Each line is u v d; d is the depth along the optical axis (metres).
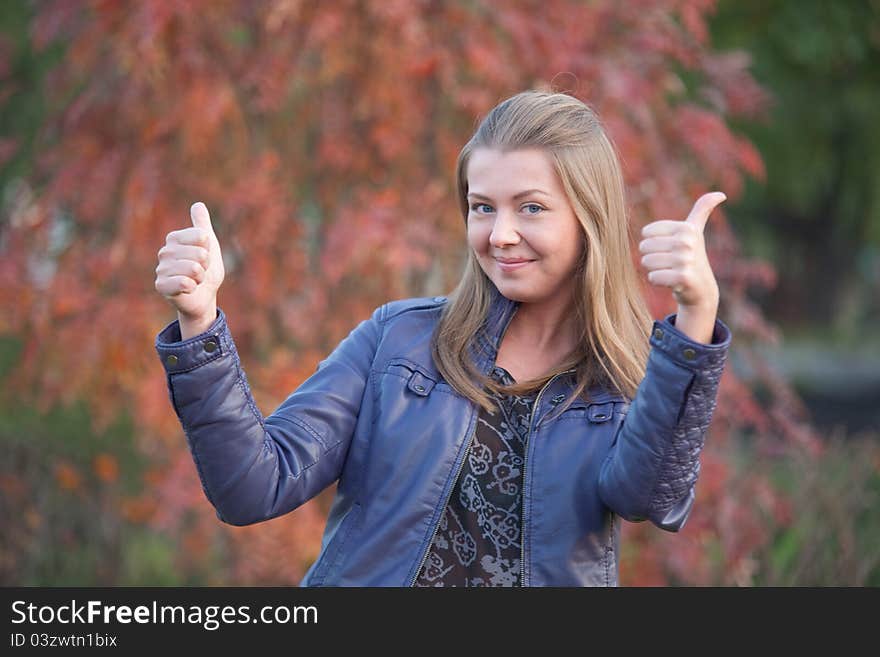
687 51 10.20
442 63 9.14
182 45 9.24
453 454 4.57
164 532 10.87
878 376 35.91
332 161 9.62
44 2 9.86
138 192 9.11
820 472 10.71
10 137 11.87
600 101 9.27
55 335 9.59
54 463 11.52
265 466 4.32
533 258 4.59
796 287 46.22
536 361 4.85
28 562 11.24
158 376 9.30
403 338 4.86
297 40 9.45
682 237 3.95
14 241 9.81
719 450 9.91
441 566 4.56
